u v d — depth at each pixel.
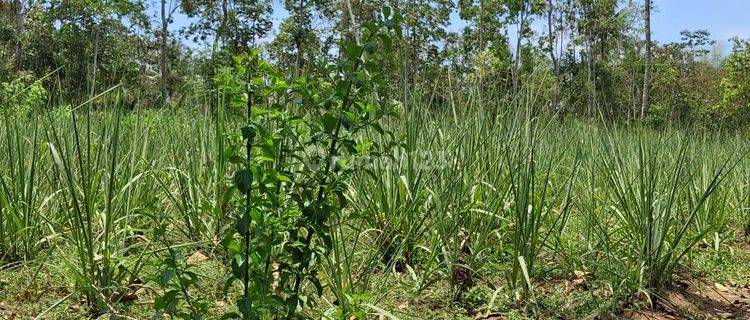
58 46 14.69
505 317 3.60
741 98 22.75
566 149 5.22
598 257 4.38
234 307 3.34
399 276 4.04
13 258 3.96
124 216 3.89
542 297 3.82
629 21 29.52
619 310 3.80
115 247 3.65
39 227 4.12
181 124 5.50
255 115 2.43
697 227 5.30
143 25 24.28
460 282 3.91
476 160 4.38
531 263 3.70
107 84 4.64
